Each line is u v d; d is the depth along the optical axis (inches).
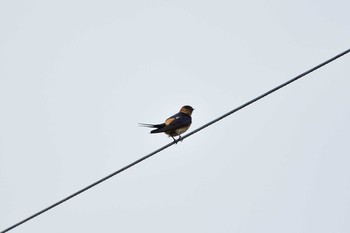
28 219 559.2
